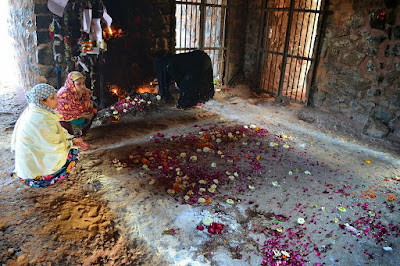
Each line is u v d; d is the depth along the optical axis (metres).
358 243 3.10
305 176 4.29
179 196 3.69
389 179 4.30
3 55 8.73
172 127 5.68
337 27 6.05
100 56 5.82
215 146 5.02
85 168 4.07
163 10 6.67
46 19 5.70
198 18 7.49
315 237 3.16
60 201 3.32
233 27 7.70
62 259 2.66
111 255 2.81
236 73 8.20
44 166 3.09
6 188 3.47
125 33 6.55
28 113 3.03
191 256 2.84
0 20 8.42
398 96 5.41
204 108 6.72
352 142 5.44
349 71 6.03
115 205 3.41
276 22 7.43
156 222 3.22
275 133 5.65
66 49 5.70
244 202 3.66
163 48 6.91
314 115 6.42
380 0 5.34
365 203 3.72
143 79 7.05
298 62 8.22
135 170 4.14
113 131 5.33
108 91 6.52
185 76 6.20
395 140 5.45
